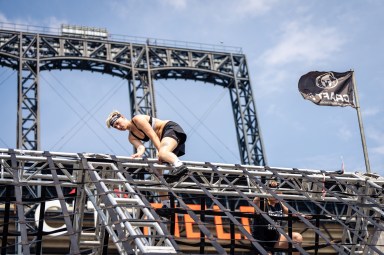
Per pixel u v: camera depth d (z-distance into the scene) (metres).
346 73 17.31
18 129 33.06
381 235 13.02
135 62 37.72
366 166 16.52
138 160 10.96
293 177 12.27
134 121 10.71
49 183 10.89
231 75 40.03
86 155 10.98
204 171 11.68
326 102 17.03
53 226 16.50
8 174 10.77
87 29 38.44
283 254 13.62
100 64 37.66
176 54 39.19
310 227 10.51
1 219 15.81
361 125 16.91
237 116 39.84
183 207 9.84
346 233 12.76
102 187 9.73
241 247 11.91
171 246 8.93
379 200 12.80
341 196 12.90
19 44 36.22
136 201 9.81
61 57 36.41
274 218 11.77
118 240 8.66
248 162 37.72
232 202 20.45
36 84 34.84
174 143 10.56
